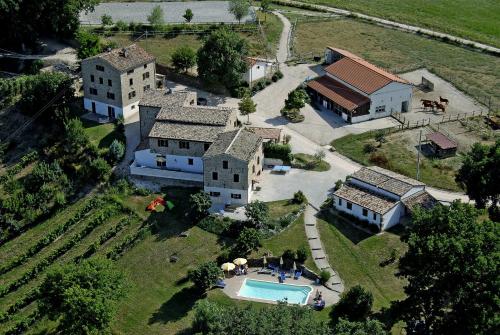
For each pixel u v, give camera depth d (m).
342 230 116.19
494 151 112.81
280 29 185.88
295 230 116.38
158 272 110.75
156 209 123.25
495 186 109.56
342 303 99.81
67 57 168.88
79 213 125.00
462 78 164.00
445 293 90.88
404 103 150.38
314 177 129.62
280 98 154.88
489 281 85.69
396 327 98.00
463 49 179.12
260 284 107.19
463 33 187.25
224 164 120.19
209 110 133.25
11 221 124.75
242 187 121.31
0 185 136.12
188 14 181.88
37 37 174.25
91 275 98.44
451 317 89.62
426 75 165.62
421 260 90.00
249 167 120.75
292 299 104.06
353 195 118.62
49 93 148.00
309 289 105.75
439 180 127.81
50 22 171.75
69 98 149.75
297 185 127.31
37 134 146.50
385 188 117.50
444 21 196.62
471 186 112.31
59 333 102.19
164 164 131.50
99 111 148.00
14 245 122.06
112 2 197.75
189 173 129.00
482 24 195.38
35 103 148.12
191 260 112.44
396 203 115.06
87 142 138.00
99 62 142.62
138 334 99.75
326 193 125.00
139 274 110.69
